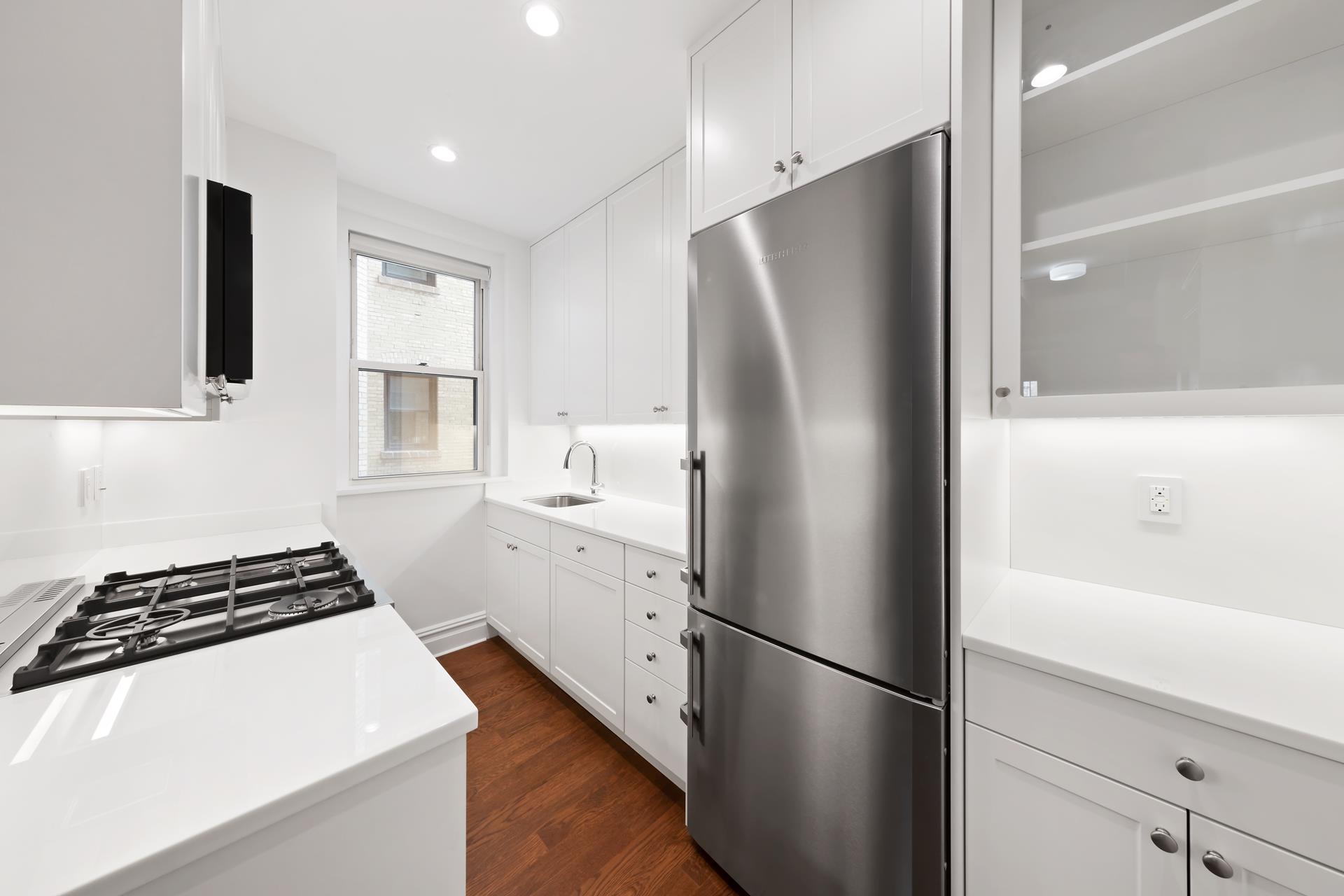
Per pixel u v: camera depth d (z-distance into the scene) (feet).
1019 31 3.44
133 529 5.57
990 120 3.56
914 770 3.29
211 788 1.80
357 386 8.45
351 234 8.21
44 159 1.50
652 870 4.69
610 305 8.08
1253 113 3.35
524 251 10.28
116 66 1.59
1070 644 3.03
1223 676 2.65
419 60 5.25
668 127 6.44
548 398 9.78
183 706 2.32
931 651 3.22
